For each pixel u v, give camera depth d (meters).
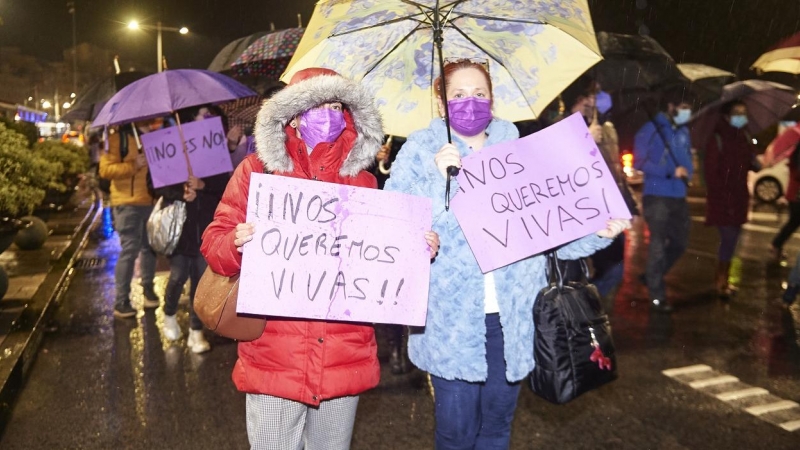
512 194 2.88
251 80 8.33
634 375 5.23
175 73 5.90
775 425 4.31
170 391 5.09
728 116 7.38
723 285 7.57
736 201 7.38
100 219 16.08
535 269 2.96
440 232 2.85
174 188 5.76
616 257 5.53
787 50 9.48
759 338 6.13
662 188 7.00
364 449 4.10
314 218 2.56
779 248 9.53
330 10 3.00
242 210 2.64
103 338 6.49
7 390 4.79
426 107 3.42
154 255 7.57
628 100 8.80
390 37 3.21
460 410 2.93
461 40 3.32
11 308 6.81
